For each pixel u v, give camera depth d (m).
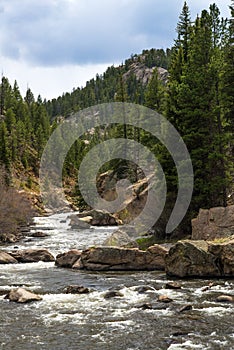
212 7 46.56
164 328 12.34
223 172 29.22
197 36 31.78
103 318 13.50
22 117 142.38
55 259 27.25
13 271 23.22
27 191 82.31
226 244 20.02
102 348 10.90
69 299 16.25
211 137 30.00
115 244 29.31
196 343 11.09
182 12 38.69
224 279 19.34
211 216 25.47
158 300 15.56
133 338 11.58
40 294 17.30
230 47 32.22
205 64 31.56
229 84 30.72
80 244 36.03
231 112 30.66
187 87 30.27
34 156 114.50
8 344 11.30
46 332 12.23
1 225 40.53
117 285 18.77
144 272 22.19
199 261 19.95
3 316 13.89
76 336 11.84
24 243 37.16
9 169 75.75
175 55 37.59
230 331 11.98
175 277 20.20
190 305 14.40
